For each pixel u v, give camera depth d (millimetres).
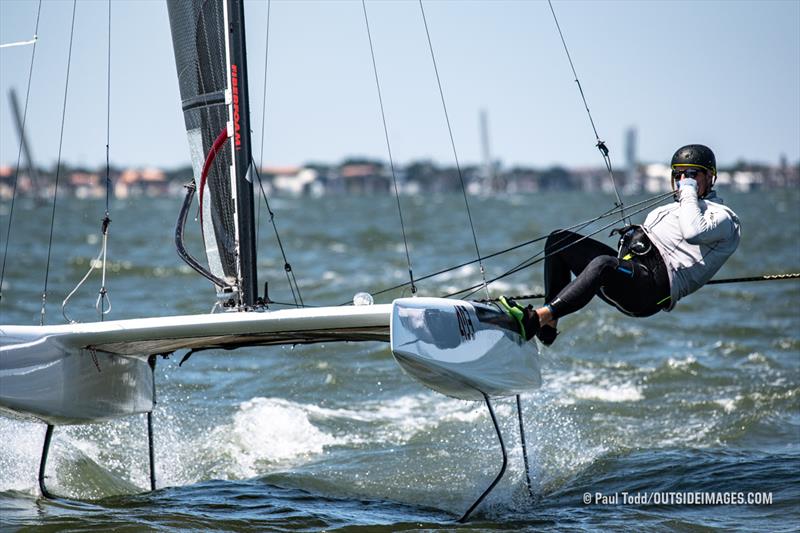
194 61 21312
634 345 42281
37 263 81812
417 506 20438
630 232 18750
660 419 28828
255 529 17891
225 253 21016
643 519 18766
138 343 18719
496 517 19234
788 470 22328
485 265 83000
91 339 17703
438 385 17797
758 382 34125
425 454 25141
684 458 23922
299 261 88875
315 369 35625
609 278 18219
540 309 18312
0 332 17031
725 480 21609
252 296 20141
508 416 29141
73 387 18172
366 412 30438
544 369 37094
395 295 60000
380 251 101188
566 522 18688
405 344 16469
